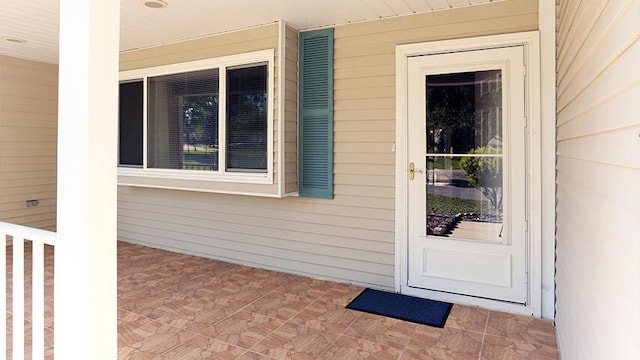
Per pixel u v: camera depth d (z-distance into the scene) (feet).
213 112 13.79
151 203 17.06
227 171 13.44
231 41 13.26
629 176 3.43
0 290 6.27
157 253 16.17
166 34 13.69
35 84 18.47
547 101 9.89
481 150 10.70
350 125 12.35
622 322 3.66
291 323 9.75
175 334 9.13
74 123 4.98
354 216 12.46
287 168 12.71
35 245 5.66
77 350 5.01
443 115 11.13
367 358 8.13
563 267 8.14
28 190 18.26
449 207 11.16
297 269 13.55
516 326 9.59
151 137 15.39
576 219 6.56
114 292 5.23
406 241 11.69
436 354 8.30
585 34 5.57
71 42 4.99
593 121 5.07
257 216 14.32
